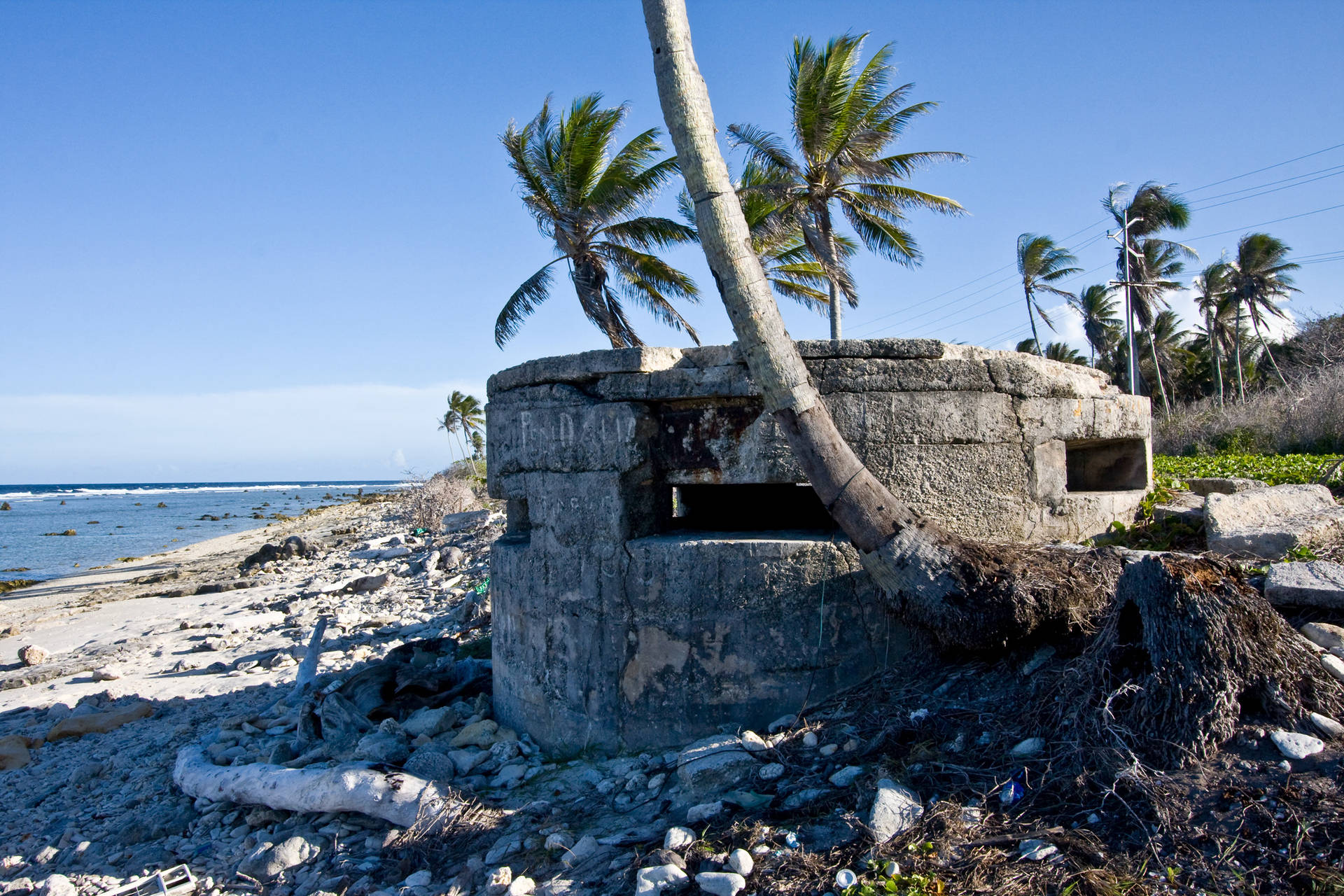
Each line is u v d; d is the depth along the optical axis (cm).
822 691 450
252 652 998
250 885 423
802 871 313
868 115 1694
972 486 469
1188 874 264
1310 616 384
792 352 413
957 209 1758
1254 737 307
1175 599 330
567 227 1717
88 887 441
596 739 483
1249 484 637
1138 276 2820
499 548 565
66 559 3069
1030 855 289
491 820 431
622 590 477
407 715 602
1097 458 613
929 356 465
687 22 421
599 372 489
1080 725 337
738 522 660
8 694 884
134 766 613
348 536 2764
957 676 418
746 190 1711
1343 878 244
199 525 5034
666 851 346
